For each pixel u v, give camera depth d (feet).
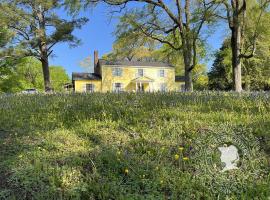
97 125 21.91
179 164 16.48
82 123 22.40
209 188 15.05
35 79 189.47
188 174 15.74
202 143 17.53
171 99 29.71
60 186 14.82
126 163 16.22
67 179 15.15
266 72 156.66
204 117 22.62
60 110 26.05
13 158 16.75
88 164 16.60
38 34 107.34
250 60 144.46
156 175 15.51
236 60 79.10
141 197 14.21
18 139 19.33
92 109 26.08
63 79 234.99
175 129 20.52
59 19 111.65
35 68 188.75
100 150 17.83
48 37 107.76
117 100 29.32
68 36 106.83
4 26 103.19
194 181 15.34
